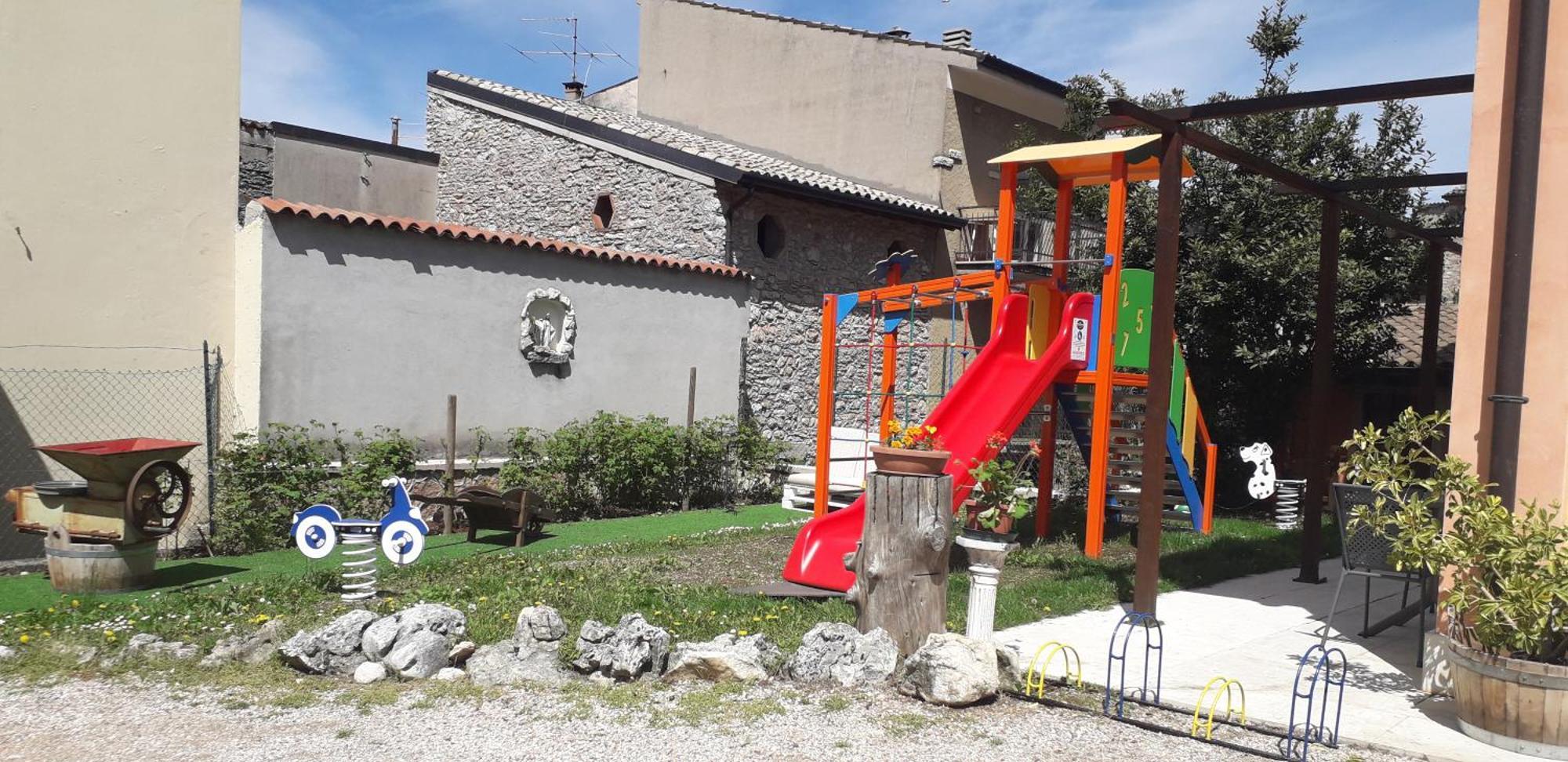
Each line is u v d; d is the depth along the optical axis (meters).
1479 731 4.62
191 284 9.56
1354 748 4.56
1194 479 13.33
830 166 17.25
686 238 13.73
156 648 5.53
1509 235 5.06
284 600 6.75
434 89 16.88
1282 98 6.59
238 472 9.05
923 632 5.62
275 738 4.31
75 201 8.91
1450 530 5.39
